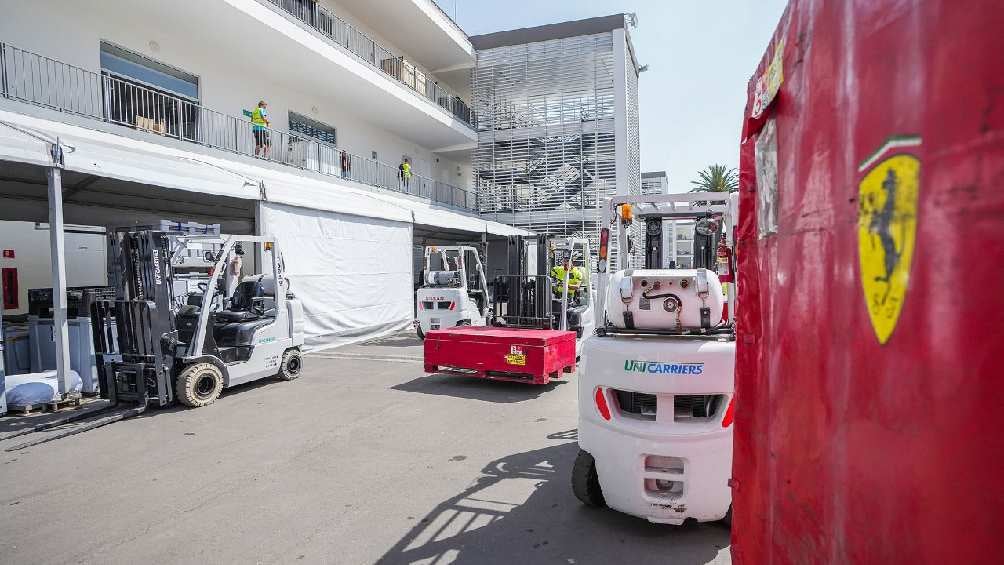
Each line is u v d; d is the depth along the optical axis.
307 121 19.78
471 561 3.32
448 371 8.41
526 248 10.86
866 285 0.76
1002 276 0.52
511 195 27.77
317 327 12.62
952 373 0.57
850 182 0.81
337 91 19.30
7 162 7.64
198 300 9.20
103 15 12.63
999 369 0.52
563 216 26.67
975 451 0.55
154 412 6.95
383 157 24.28
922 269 0.62
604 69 26.44
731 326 3.76
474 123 28.30
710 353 3.25
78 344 7.75
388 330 15.42
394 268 15.73
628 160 26.70
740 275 1.56
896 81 0.68
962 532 0.56
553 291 10.17
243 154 14.62
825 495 0.91
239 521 3.88
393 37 24.42
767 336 1.30
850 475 0.80
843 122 0.84
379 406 7.18
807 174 1.01
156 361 6.93
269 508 4.08
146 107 13.73
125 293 7.08
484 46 28.14
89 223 12.31
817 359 0.95
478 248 19.47
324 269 12.85
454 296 12.81
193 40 14.93
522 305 9.91
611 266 4.65
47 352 8.09
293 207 11.92
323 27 19.52
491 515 3.93
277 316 8.73
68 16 11.88
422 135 25.64
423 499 4.22
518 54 27.56
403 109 21.56
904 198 0.66
